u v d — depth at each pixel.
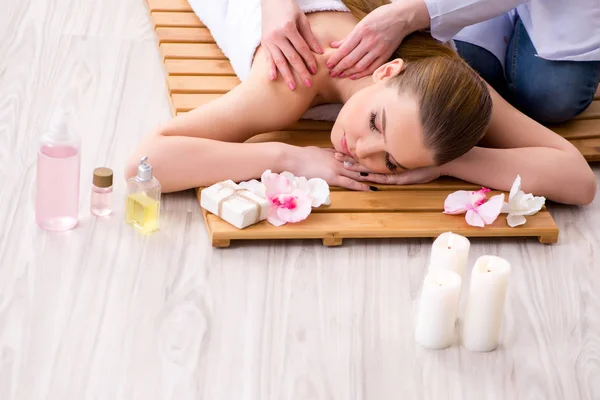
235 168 2.88
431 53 2.96
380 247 2.83
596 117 3.53
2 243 2.68
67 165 2.69
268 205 2.79
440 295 2.41
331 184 2.95
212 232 2.72
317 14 3.12
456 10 2.97
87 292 2.54
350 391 2.33
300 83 2.98
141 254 2.70
